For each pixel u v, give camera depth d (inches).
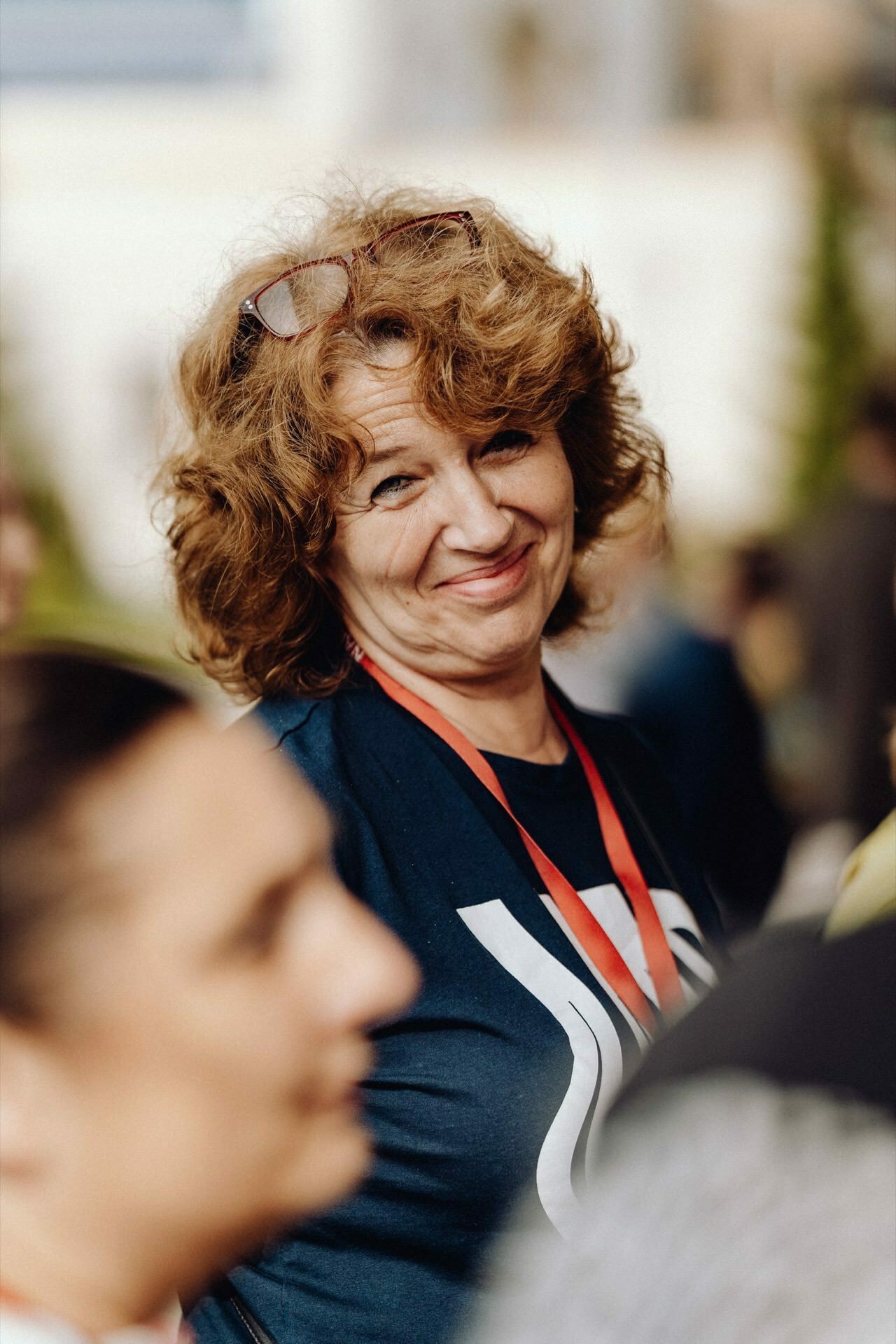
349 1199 47.3
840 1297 22.3
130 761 20.0
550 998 49.0
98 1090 19.7
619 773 62.7
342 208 59.2
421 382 48.8
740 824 122.6
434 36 447.5
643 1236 24.0
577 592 65.6
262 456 51.3
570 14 449.1
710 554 190.1
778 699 150.6
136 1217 20.3
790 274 357.7
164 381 62.5
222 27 431.2
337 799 49.2
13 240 396.2
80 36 422.6
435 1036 47.8
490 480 52.4
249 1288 48.6
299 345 49.7
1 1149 20.1
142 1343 21.7
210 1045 19.6
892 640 135.6
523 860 52.8
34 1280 21.0
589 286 55.5
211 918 19.6
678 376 406.3
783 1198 22.9
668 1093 24.8
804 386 349.4
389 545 51.4
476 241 53.4
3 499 84.7
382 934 21.5
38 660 21.1
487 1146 46.5
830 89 373.1
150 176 397.7
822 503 175.6
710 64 458.6
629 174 413.1
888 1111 23.0
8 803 19.3
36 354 382.6
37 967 19.1
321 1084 20.7
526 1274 28.0
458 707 55.1
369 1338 46.9
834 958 25.4
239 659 54.7
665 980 54.6
